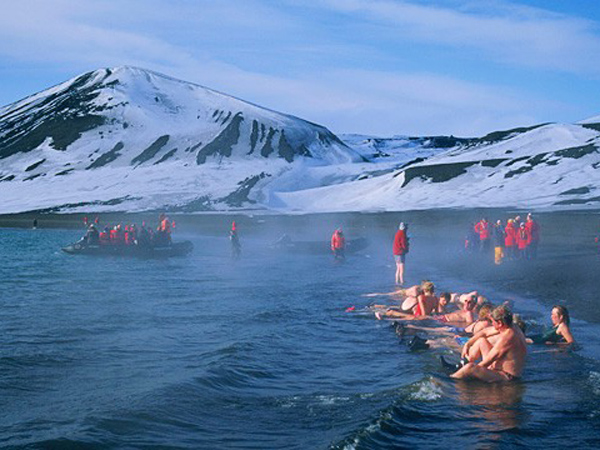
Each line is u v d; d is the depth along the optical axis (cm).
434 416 854
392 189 13588
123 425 826
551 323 1623
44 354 1316
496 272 3031
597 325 1590
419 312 1811
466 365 1069
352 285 2775
